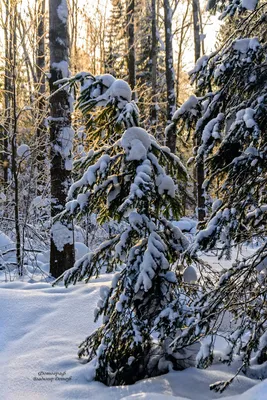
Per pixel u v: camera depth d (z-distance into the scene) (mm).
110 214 4105
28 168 9758
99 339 4078
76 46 16578
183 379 3732
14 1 8391
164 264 3879
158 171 4008
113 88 4023
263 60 3746
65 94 7535
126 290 3895
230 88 3902
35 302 5344
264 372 3811
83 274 4199
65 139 7527
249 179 3490
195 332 3426
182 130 4379
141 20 17969
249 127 3289
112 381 3801
